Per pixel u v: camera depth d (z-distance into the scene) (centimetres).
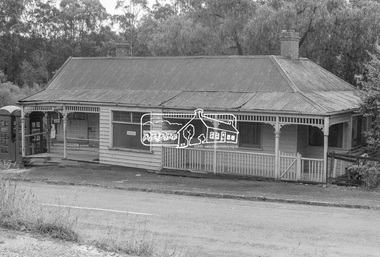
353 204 1591
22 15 7312
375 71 2041
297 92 2086
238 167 2158
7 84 4769
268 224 1326
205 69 2450
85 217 1370
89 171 2403
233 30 3928
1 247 884
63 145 2755
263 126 2161
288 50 2464
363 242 1143
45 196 1756
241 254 1037
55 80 2830
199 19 4056
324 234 1216
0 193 1138
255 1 4006
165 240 1127
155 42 4384
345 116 2095
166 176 2242
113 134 2434
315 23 3347
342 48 3406
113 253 920
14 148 2680
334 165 1961
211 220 1372
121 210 1503
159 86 2456
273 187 1905
